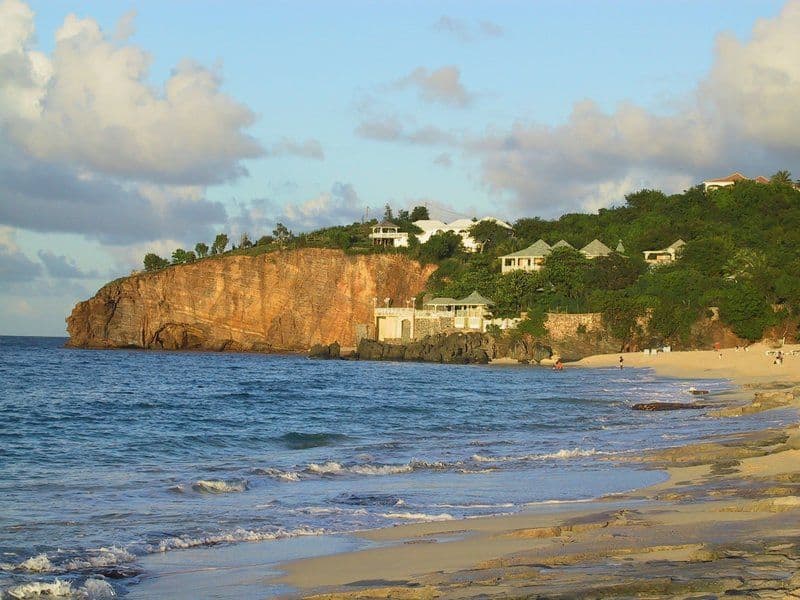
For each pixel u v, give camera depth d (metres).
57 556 20.73
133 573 19.41
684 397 76.69
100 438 46.03
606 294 158.12
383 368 141.12
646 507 24.22
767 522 20.28
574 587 15.01
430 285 198.25
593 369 130.75
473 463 36.72
